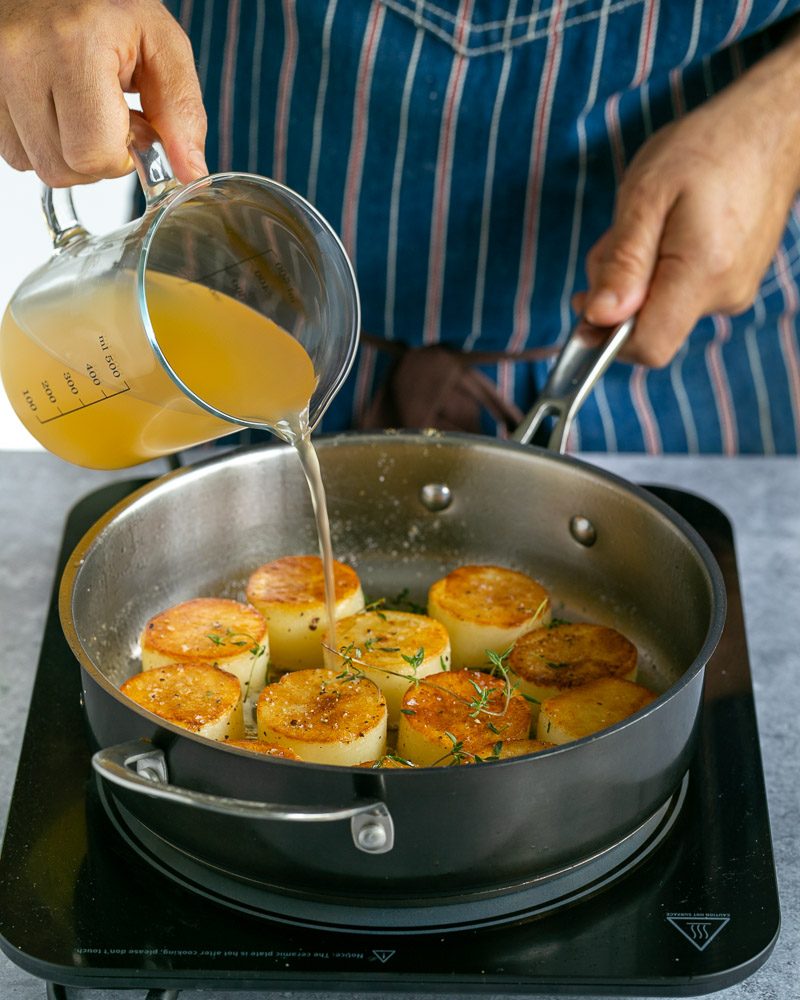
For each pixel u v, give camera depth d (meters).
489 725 1.01
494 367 1.63
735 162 1.36
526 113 1.47
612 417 1.70
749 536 1.43
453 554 1.31
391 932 0.84
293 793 0.77
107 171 0.97
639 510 1.14
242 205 0.99
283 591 1.21
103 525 1.09
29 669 1.19
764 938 0.83
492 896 0.84
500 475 1.24
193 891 0.87
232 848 0.82
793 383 1.71
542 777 0.78
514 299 1.59
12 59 0.95
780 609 1.30
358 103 1.48
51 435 1.03
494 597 1.21
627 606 1.21
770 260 1.51
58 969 0.81
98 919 0.85
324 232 1.01
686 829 0.94
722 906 0.86
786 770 1.07
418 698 1.04
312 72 1.48
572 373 1.26
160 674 1.06
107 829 0.93
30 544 1.40
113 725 0.85
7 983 0.88
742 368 1.70
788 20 1.52
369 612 1.20
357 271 1.59
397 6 1.41
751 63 1.53
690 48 1.43
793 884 0.95
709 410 1.71
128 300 0.90
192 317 1.00
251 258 1.04
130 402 0.96
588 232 1.55
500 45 1.42
